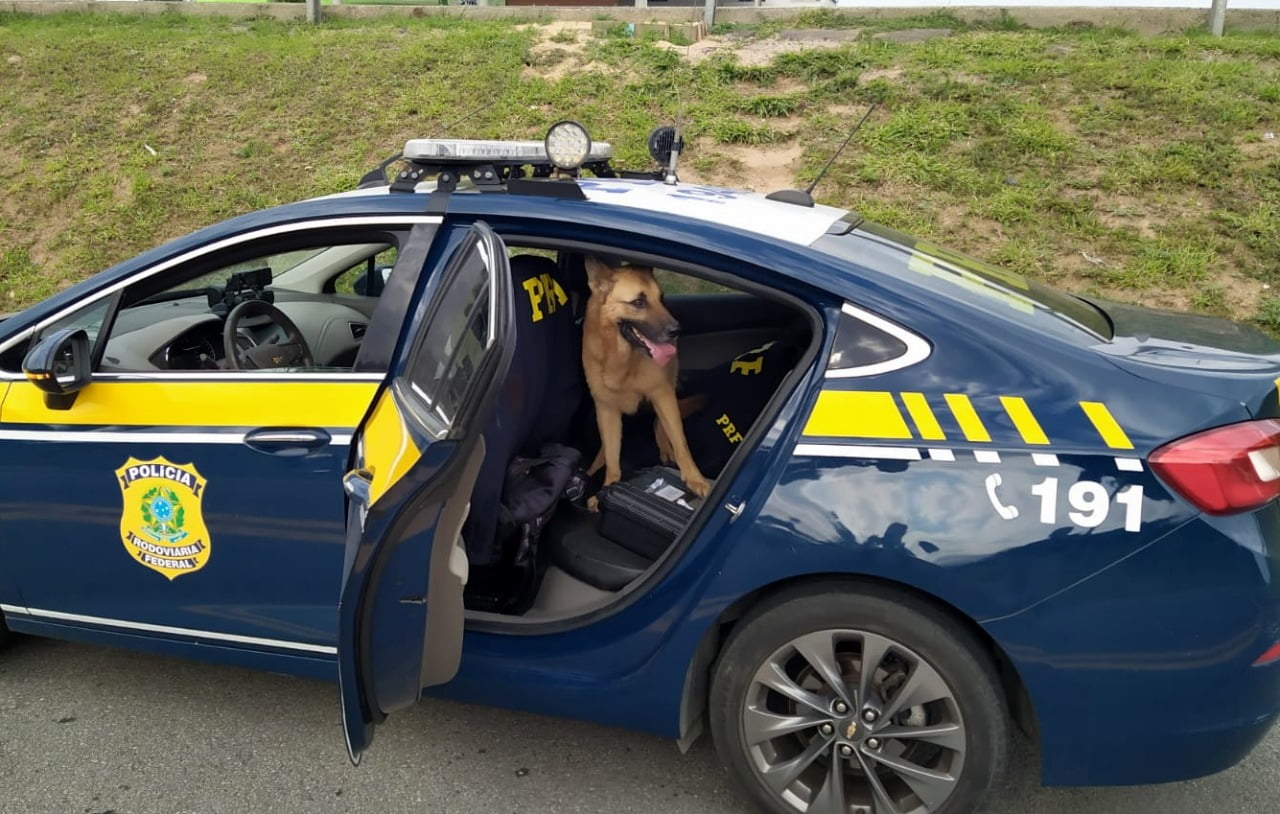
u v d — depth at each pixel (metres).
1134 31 8.82
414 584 2.11
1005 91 7.72
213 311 3.23
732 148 7.47
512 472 2.89
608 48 9.02
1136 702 2.07
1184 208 6.34
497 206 2.57
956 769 2.22
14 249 7.31
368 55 9.34
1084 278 5.89
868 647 2.22
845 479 2.17
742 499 2.26
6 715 2.98
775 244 2.42
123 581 2.83
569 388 3.29
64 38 10.15
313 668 2.73
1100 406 2.11
